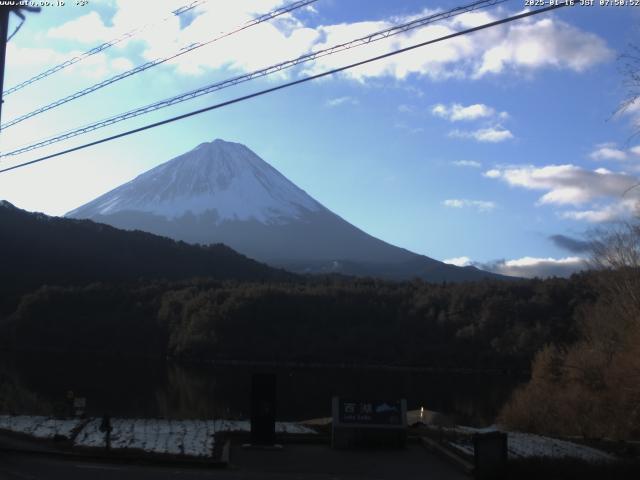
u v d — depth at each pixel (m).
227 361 101.88
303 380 80.50
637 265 43.28
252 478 14.56
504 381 80.69
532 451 20.44
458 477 15.56
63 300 116.06
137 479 13.59
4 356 93.44
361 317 110.38
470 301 103.06
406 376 87.00
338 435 18.73
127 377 77.06
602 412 33.75
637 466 16.42
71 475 13.69
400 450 18.75
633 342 34.12
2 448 16.23
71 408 24.09
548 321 90.94
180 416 41.12
